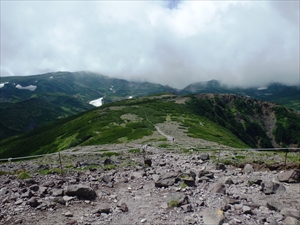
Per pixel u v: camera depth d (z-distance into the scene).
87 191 14.41
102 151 45.22
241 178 18.67
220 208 12.55
